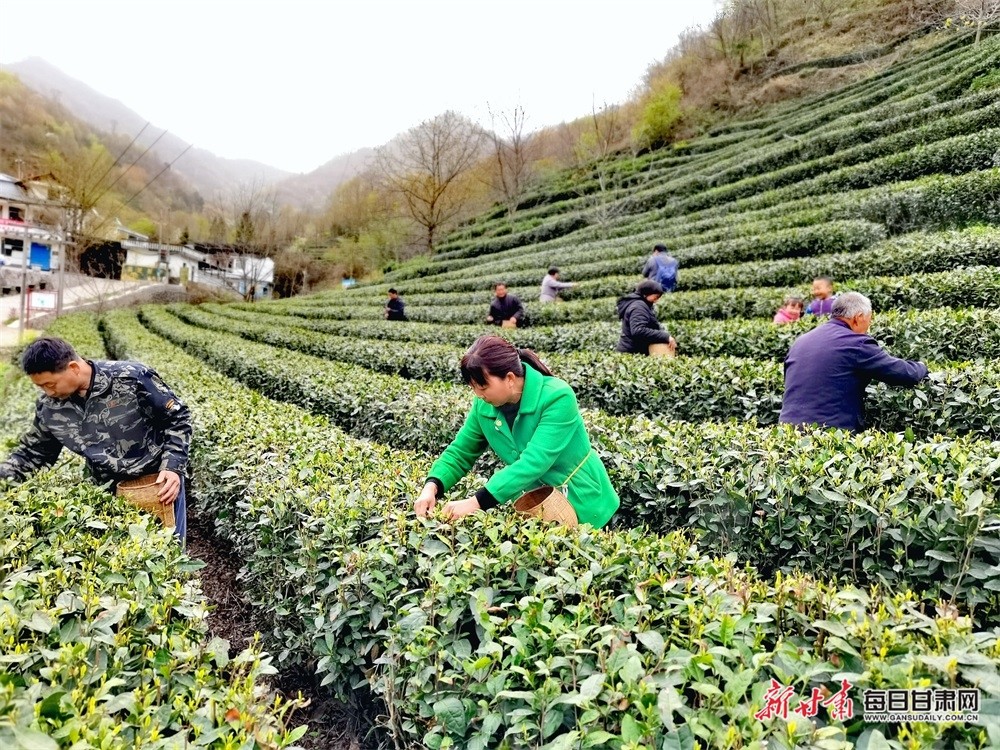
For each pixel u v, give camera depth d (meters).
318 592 3.06
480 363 2.85
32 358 3.41
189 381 8.02
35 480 3.67
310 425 5.37
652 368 6.93
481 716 1.90
